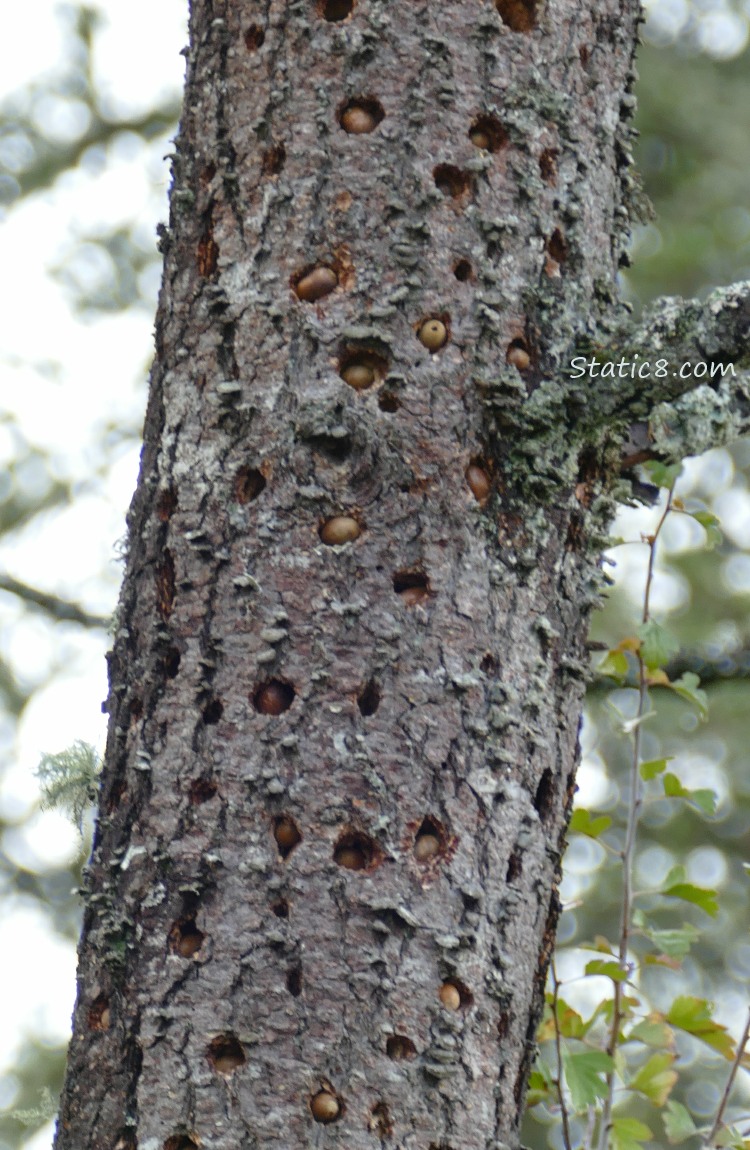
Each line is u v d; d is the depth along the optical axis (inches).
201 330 172.4
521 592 171.6
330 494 170.9
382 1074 168.7
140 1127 169.2
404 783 169.8
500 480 171.8
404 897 169.3
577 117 173.8
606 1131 178.7
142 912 170.1
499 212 172.4
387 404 171.3
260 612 170.6
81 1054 170.2
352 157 172.2
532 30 173.6
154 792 170.6
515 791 170.9
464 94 172.7
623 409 172.7
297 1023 168.9
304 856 169.5
